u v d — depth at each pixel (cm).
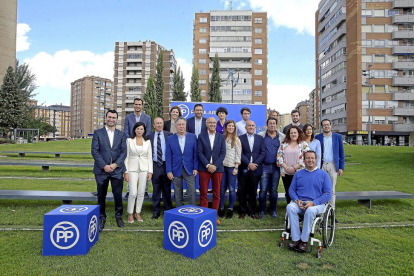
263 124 772
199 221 391
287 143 577
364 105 5038
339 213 609
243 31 6600
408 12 5050
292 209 432
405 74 5062
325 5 6366
